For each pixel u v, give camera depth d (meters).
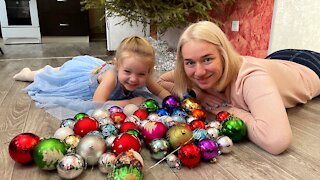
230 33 2.54
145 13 2.18
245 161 0.81
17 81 1.77
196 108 1.08
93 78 1.38
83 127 0.86
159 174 0.74
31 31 4.22
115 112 1.01
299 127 1.07
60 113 1.17
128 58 1.14
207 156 0.78
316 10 1.74
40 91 1.48
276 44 2.06
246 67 1.02
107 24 3.16
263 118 0.86
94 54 3.22
